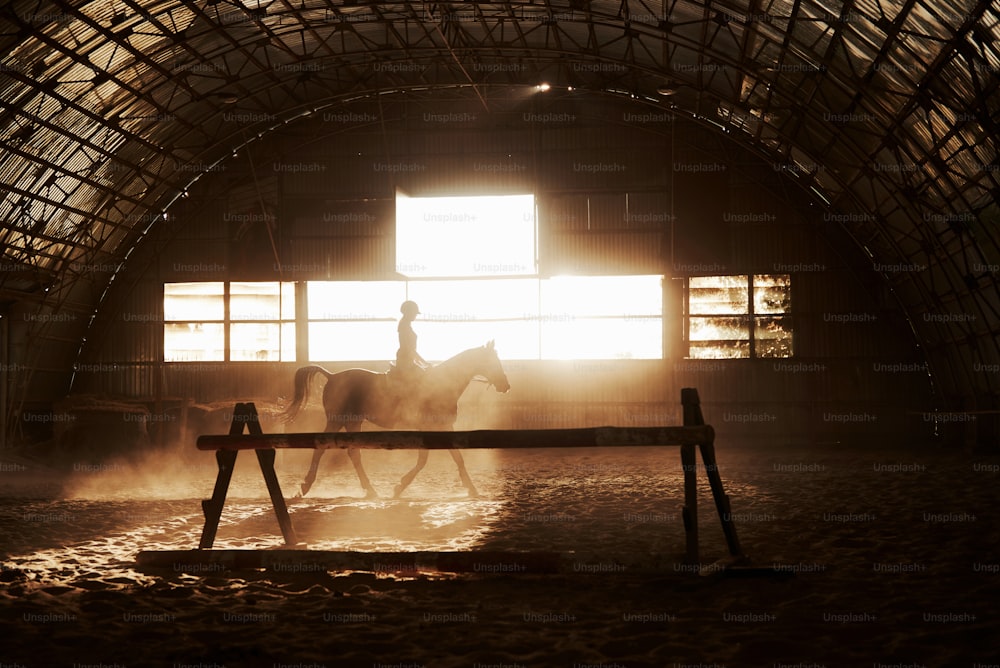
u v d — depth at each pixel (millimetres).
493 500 12781
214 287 25844
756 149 24188
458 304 25359
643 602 6453
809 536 9141
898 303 23844
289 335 25656
